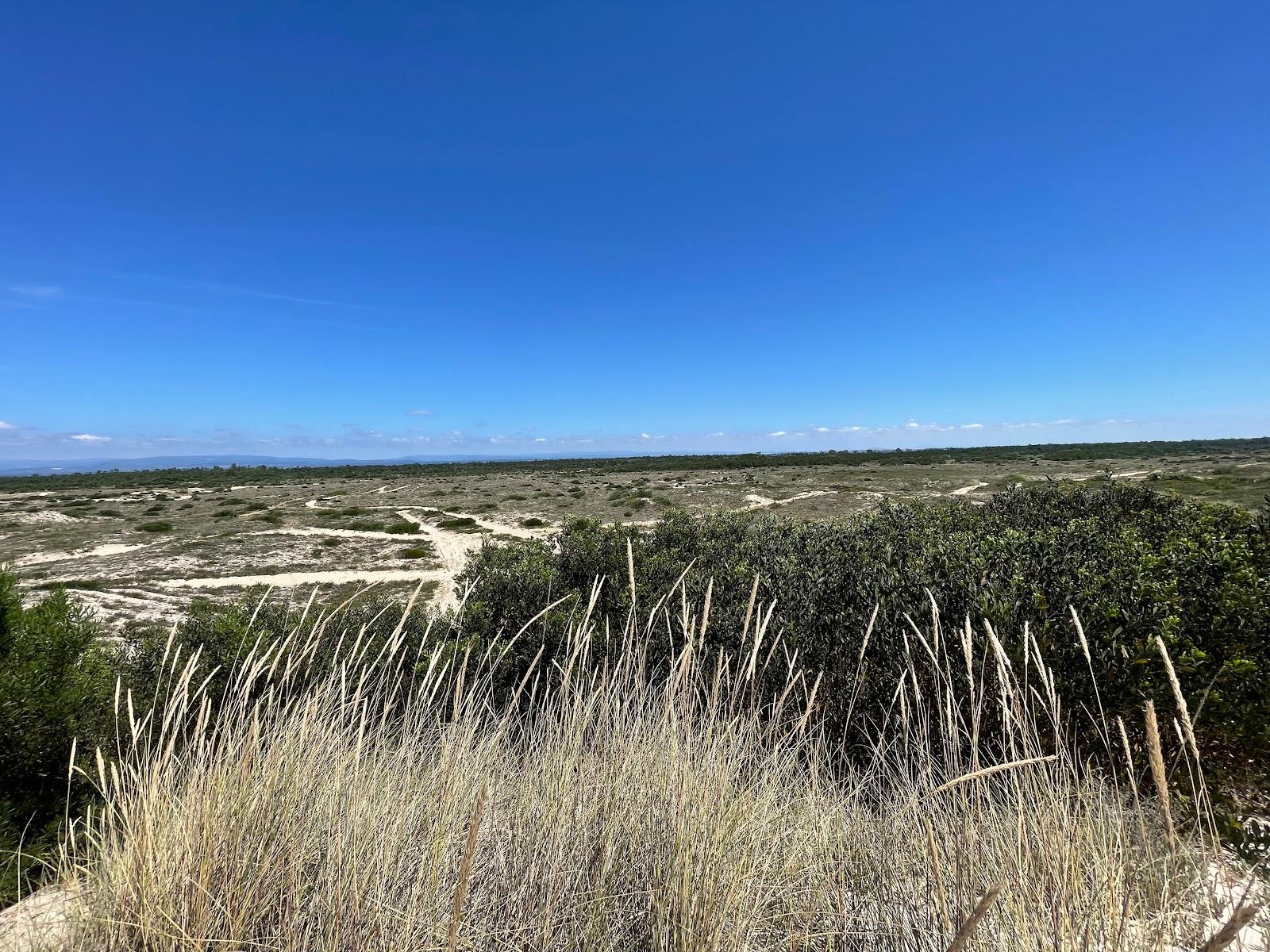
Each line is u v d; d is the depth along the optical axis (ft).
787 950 5.53
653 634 12.32
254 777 6.40
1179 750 8.81
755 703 8.02
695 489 133.90
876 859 6.32
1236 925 3.61
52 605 12.03
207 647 14.74
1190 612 10.11
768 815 6.36
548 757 7.07
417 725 7.74
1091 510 20.76
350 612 17.26
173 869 5.63
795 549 18.51
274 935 5.49
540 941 5.48
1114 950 4.52
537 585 17.99
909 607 10.87
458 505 125.29
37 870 8.65
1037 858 5.37
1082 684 9.02
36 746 9.63
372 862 5.65
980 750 8.75
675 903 5.41
